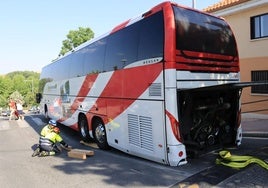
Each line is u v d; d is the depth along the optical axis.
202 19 7.31
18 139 13.27
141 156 7.45
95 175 7.04
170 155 6.43
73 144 11.33
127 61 7.95
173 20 6.60
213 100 7.39
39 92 22.19
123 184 6.25
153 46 6.89
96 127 10.15
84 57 11.28
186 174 6.55
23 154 9.93
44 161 8.74
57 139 9.71
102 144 9.77
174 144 6.39
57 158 9.04
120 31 8.45
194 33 6.97
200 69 7.01
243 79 17.16
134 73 7.60
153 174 6.74
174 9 6.73
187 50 6.75
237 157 7.00
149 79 6.98
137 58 7.47
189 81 6.74
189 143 6.79
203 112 7.16
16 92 100.75
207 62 7.20
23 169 7.97
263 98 15.73
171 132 6.40
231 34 8.03
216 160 7.20
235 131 7.92
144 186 6.03
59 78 15.24
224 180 5.98
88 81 10.77
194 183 5.92
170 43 6.49
